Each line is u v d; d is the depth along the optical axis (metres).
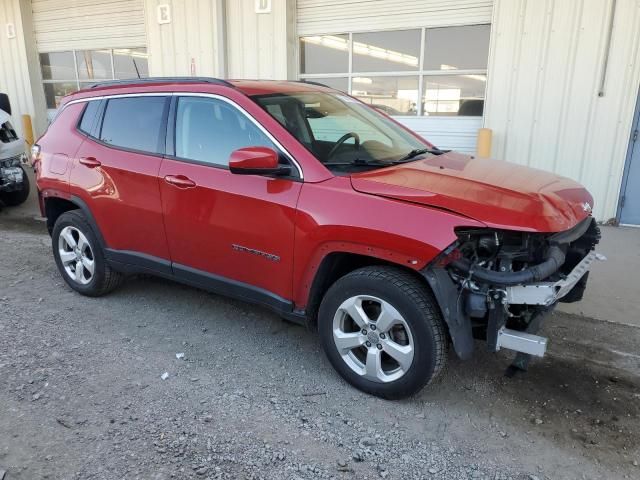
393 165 3.48
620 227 6.96
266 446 2.83
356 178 3.18
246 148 3.23
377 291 3.04
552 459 2.75
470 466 2.70
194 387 3.36
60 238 4.79
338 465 2.70
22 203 8.74
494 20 7.16
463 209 2.83
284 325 4.26
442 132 8.27
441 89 8.12
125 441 2.85
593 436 2.94
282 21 8.95
